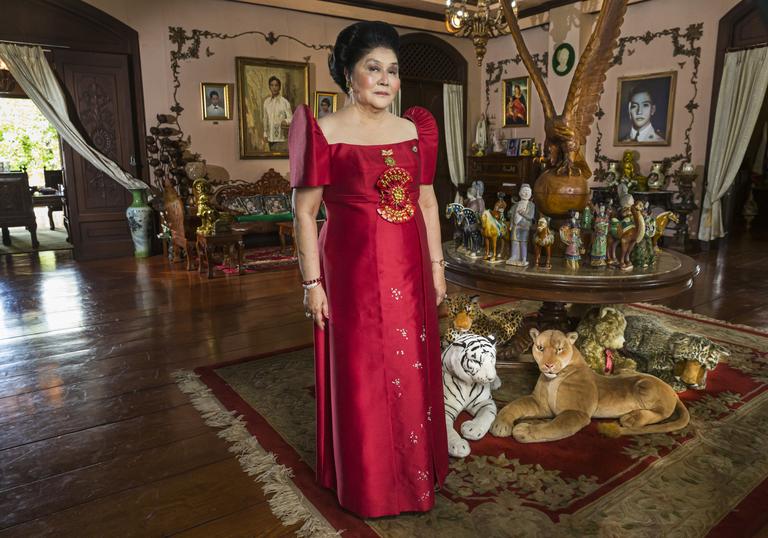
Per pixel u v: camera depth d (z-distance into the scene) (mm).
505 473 2148
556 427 2383
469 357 2467
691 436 2402
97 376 3219
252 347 3703
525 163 8898
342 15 8273
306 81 8164
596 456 2260
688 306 4504
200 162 7191
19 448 2414
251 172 7961
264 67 7781
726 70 6797
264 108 7875
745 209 8805
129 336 3953
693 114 7301
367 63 1724
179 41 7184
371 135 1828
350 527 1849
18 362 3455
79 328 4148
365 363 1826
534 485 2064
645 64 7746
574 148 3150
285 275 5961
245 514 1947
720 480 2078
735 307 4469
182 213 6172
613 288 2627
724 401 2727
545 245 2895
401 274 1835
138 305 4781
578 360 2561
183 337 3922
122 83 6980
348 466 1867
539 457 2260
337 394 1869
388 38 1737
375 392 1836
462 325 2969
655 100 7664
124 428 2592
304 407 2768
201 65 7375
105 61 6840
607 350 2898
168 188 6379
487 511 1917
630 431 2416
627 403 2490
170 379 3166
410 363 1854
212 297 5043
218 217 6168
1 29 6219
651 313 4297
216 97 7527
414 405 1865
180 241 6254
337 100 8516
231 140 7738
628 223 2834
